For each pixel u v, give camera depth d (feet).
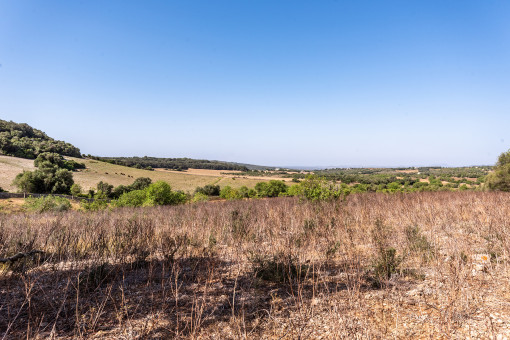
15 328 10.55
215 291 14.23
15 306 12.42
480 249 18.34
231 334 9.89
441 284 13.21
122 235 22.74
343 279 14.70
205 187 198.29
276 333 9.86
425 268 15.70
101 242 21.11
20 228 28.53
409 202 40.96
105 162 340.18
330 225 27.02
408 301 11.74
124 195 76.84
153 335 10.09
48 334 10.16
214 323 10.90
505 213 27.25
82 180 223.92
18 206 100.32
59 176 176.45
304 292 13.56
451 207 35.63
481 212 31.40
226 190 148.77
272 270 16.11
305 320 10.57
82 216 44.83
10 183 182.60
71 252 20.38
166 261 18.99
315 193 45.50
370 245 20.12
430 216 27.09
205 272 17.04
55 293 13.88
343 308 11.25
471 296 11.66
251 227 28.76
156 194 77.10
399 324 9.95
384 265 14.83
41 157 240.94
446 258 16.39
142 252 19.40
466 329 9.30
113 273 16.26
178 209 53.78
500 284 12.80
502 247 16.66
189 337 9.78
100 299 13.29
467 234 22.34
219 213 40.68
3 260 14.57
